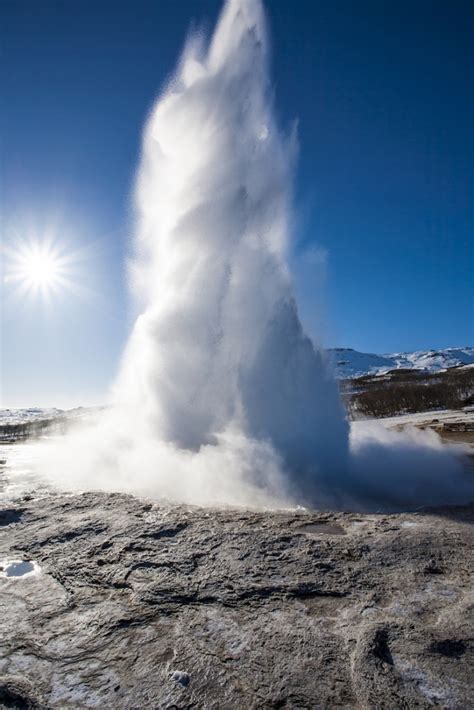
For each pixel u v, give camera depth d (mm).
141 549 4184
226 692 2311
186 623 2949
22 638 2816
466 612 2973
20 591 3439
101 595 3354
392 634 2746
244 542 4309
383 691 2270
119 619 3014
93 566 3850
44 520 5129
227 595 3299
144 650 2676
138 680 2418
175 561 3900
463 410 28078
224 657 2590
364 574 3602
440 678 2363
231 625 2916
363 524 4891
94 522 4961
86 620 3008
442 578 3516
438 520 5035
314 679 2387
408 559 3877
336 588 3377
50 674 2479
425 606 3078
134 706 2230
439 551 4051
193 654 2623
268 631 2836
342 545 4215
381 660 2494
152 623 2963
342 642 2697
